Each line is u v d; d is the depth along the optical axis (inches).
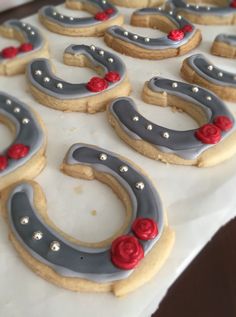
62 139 7.4
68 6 11.3
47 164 7.0
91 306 5.1
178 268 5.6
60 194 6.5
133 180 6.4
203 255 6.3
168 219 6.2
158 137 7.1
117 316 5.1
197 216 6.2
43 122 7.6
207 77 8.5
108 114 7.7
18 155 6.6
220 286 5.9
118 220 6.1
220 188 6.6
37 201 6.1
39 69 8.6
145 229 5.6
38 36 9.6
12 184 6.5
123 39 9.6
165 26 10.3
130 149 7.3
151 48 9.4
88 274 5.2
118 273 5.2
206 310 5.7
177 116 8.0
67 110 8.0
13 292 5.2
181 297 5.8
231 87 8.3
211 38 10.3
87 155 6.7
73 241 5.6
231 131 7.3
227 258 6.3
